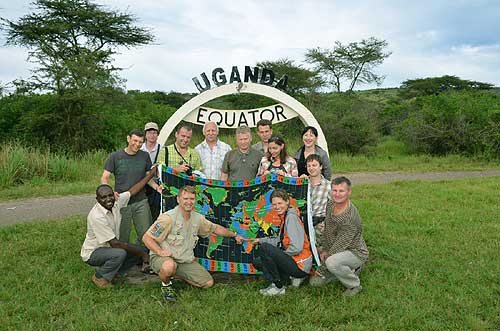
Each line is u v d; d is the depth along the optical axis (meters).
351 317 4.52
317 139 6.49
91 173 14.48
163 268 4.88
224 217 5.80
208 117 7.00
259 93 6.96
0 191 11.63
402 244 6.71
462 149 21.31
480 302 4.80
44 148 19.56
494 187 11.98
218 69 6.99
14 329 4.30
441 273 5.55
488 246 6.59
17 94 21.22
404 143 23.38
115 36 28.81
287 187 5.59
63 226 7.91
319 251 5.48
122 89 22.61
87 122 21.08
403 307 4.67
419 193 11.14
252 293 5.04
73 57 21.72
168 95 37.81
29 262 6.04
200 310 4.60
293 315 4.54
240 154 5.95
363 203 9.77
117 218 5.41
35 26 25.55
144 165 5.91
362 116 22.16
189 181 5.79
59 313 4.64
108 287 5.23
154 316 4.52
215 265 5.64
